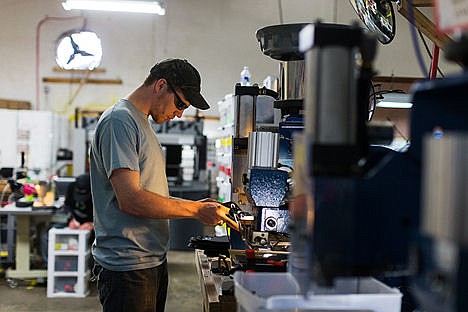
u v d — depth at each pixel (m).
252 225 2.25
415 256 0.88
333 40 1.02
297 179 1.15
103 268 2.27
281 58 2.40
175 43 7.75
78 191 4.94
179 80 2.32
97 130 2.28
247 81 4.79
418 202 1.01
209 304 1.80
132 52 7.78
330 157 1.00
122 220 2.25
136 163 2.20
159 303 2.48
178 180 6.43
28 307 4.60
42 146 6.52
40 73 7.76
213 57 7.75
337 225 1.00
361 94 1.11
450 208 0.75
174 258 6.45
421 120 1.04
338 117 1.01
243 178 2.41
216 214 2.26
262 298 1.21
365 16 2.50
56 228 4.93
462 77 0.84
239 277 1.42
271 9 7.63
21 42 7.69
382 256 0.99
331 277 0.99
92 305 4.67
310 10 7.54
